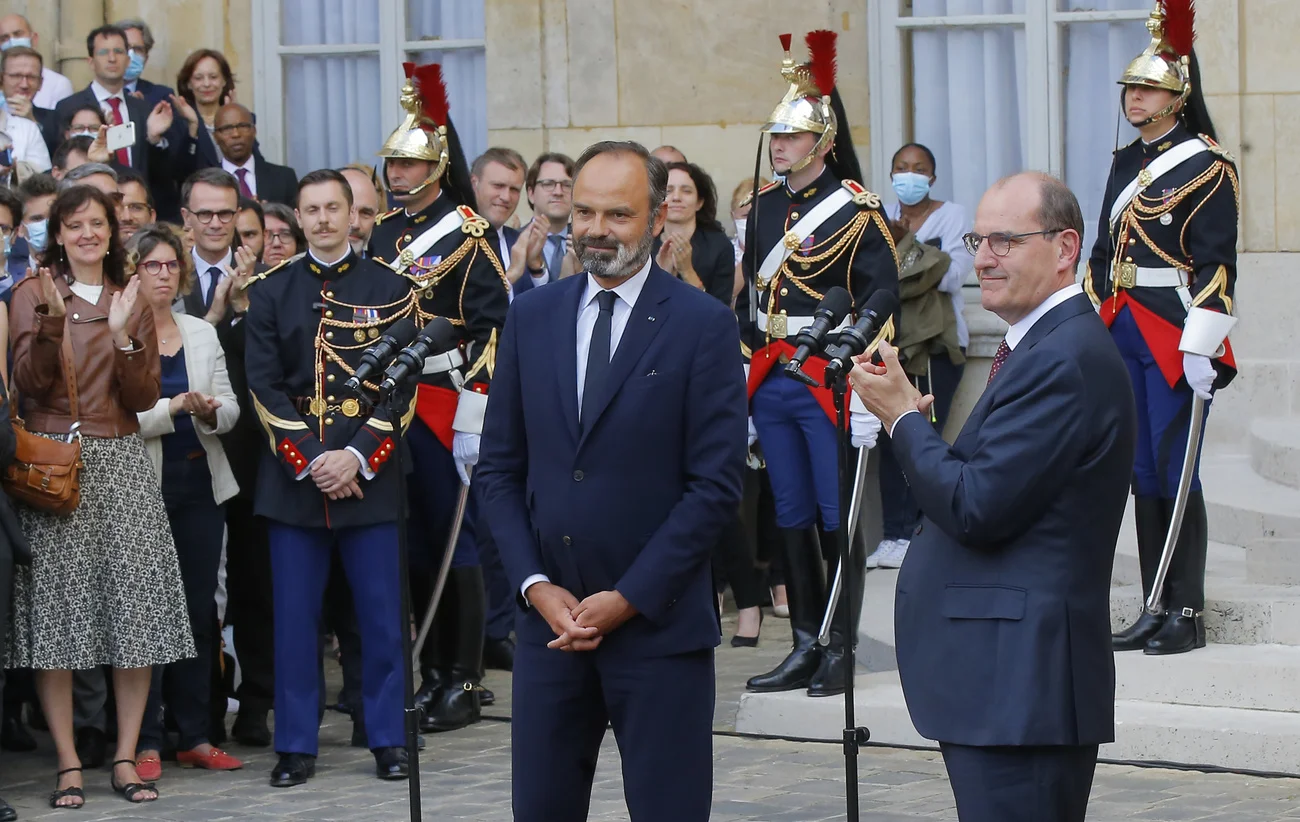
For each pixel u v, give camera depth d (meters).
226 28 24.28
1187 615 14.51
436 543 15.72
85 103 21.50
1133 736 13.79
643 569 9.45
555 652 9.66
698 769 9.63
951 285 19.94
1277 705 13.87
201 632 14.85
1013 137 21.33
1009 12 21.22
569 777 9.78
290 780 13.99
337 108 24.16
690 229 18.72
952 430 20.27
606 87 21.80
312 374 14.37
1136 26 20.91
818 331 10.13
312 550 14.26
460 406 15.24
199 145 21.75
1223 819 12.18
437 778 14.07
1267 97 19.80
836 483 14.96
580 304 9.89
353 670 16.19
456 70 23.66
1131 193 14.59
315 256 14.59
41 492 13.38
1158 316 14.38
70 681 13.81
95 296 14.16
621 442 9.59
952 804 12.82
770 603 20.44
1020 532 8.63
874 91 21.48
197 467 14.87
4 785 14.21
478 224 15.54
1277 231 19.86
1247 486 18.20
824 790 13.27
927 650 8.80
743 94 21.45
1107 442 8.59
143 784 13.78
